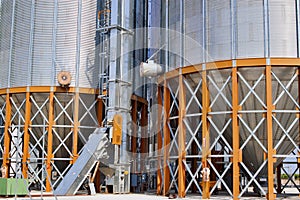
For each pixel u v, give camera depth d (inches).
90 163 1119.0
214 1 1021.2
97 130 1155.3
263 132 1003.3
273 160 927.7
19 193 1061.1
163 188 1098.7
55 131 1267.2
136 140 1355.8
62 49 1307.8
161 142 1163.3
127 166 1177.4
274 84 970.7
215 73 1002.1
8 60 1343.5
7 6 1392.7
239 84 984.3
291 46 956.6
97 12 1336.1
